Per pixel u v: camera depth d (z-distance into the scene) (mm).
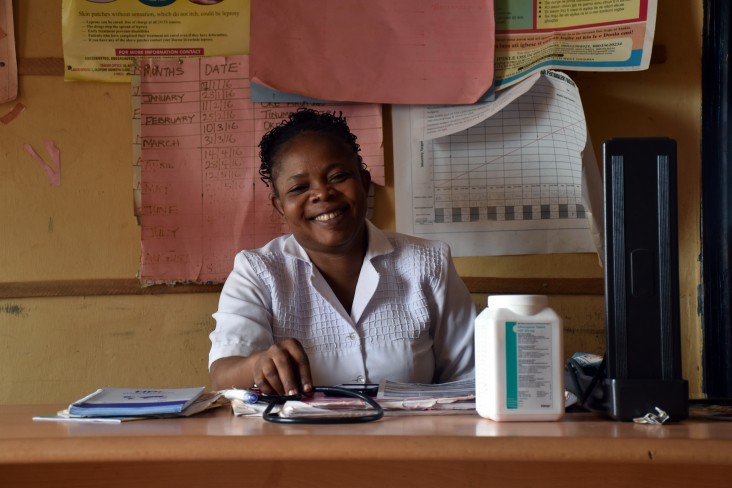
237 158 1975
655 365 920
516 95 1906
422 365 1598
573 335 2004
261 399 1019
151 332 1962
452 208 1996
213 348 1466
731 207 1940
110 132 1971
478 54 1957
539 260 2004
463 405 987
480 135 1999
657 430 809
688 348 2002
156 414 973
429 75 1958
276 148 1547
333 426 848
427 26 1965
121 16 1964
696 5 2006
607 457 710
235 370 1254
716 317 1967
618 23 1926
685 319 2006
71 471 790
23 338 1940
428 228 1995
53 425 901
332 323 1557
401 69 1961
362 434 751
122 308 1962
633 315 930
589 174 1926
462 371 1646
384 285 1596
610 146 951
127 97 1976
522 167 1989
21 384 1938
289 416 917
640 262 935
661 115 2023
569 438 726
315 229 1508
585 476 779
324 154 1497
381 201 1996
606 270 940
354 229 1519
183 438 741
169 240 1958
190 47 1973
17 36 1958
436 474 787
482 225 1996
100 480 789
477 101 1960
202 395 1124
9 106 1957
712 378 1966
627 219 943
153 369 1959
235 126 1975
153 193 1956
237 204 1972
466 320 1662
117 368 1954
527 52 1961
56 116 1964
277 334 1545
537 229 1993
